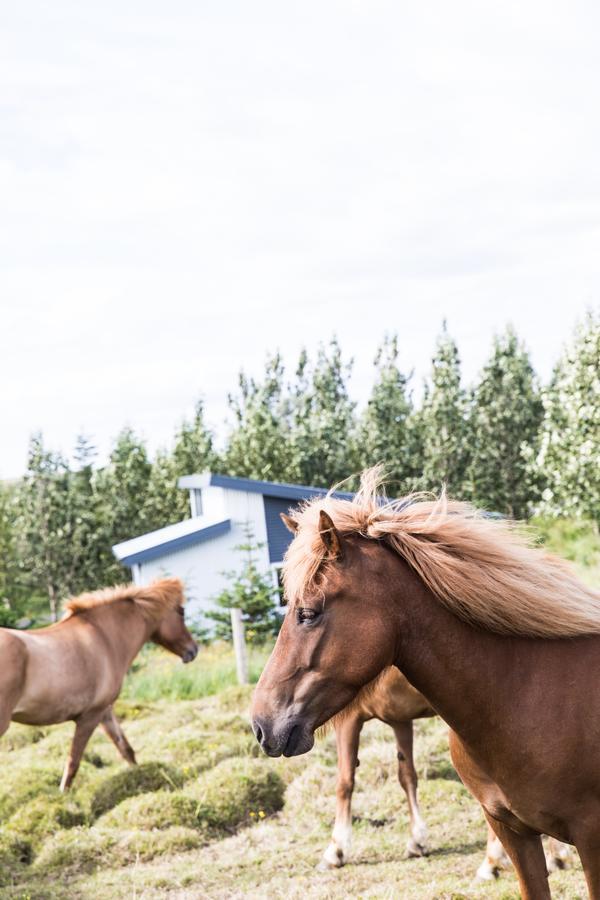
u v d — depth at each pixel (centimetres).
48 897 498
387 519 282
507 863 459
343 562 269
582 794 266
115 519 2573
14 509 2623
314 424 2788
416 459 2550
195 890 491
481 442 2377
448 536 279
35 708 650
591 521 1697
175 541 1886
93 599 740
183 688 1101
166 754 734
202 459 2788
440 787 607
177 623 805
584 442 1425
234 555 1945
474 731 276
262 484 1959
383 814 584
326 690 267
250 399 3112
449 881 453
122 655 730
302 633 268
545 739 265
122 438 2778
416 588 273
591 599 285
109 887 504
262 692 269
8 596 2617
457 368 2458
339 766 525
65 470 2527
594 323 1485
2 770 723
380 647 267
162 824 589
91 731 689
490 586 269
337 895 458
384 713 502
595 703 267
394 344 2836
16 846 580
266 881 497
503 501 2327
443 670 274
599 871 270
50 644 667
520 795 272
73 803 642
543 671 273
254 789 633
